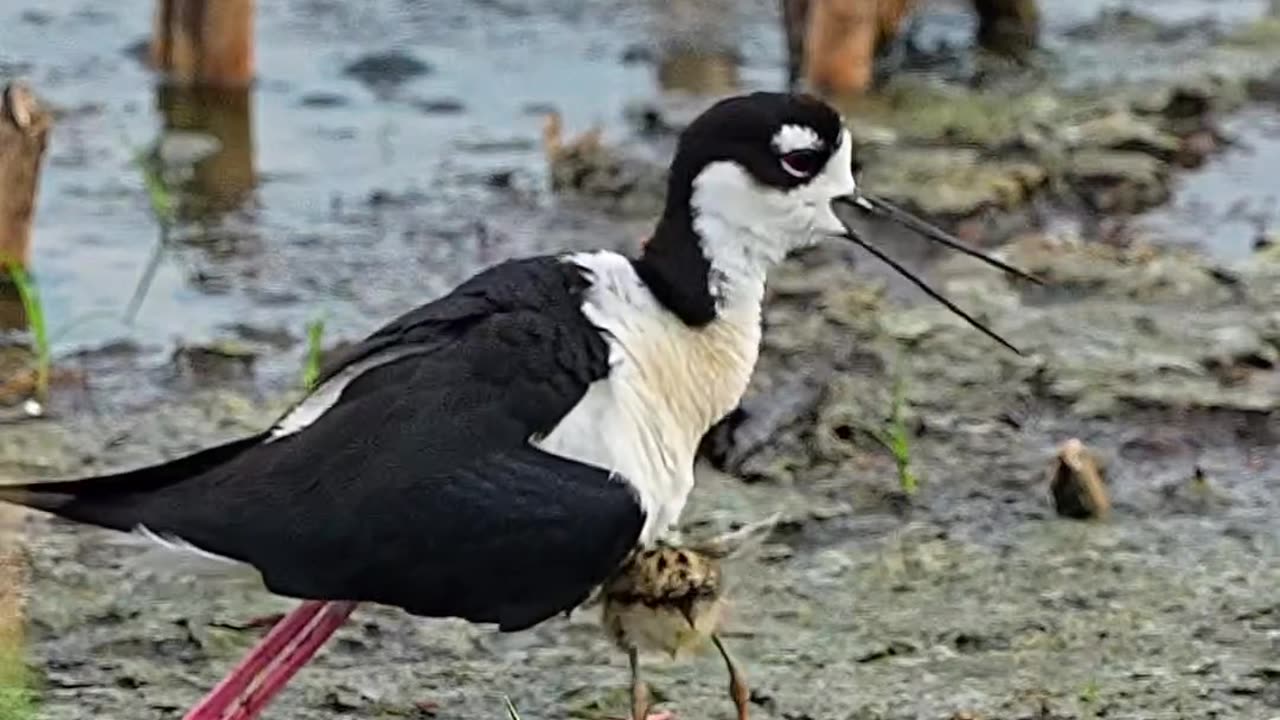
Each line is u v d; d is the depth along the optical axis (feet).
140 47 55.83
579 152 48.60
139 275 44.37
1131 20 57.88
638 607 28.53
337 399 27.89
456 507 27.09
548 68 55.47
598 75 54.95
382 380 27.73
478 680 31.37
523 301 28.37
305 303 43.29
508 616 27.89
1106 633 32.50
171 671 31.53
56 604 32.81
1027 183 47.75
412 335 28.09
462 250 45.68
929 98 52.21
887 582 33.86
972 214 46.47
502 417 27.58
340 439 27.22
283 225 46.83
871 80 53.42
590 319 28.55
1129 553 34.65
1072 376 40.01
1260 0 59.72
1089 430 38.50
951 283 43.78
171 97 52.95
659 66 55.42
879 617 32.94
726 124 29.89
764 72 55.01
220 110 52.65
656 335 29.07
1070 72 54.24
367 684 31.19
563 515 27.43
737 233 30.01
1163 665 31.71
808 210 30.48
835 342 40.98
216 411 38.81
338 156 50.39
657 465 28.96
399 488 27.02
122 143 50.52
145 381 40.04
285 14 58.70
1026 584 33.83
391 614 32.81
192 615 32.73
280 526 26.73
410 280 44.37
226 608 32.96
